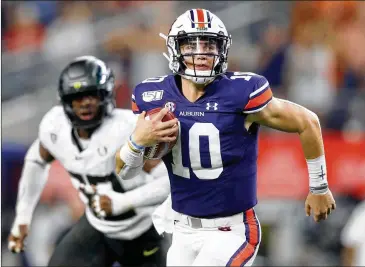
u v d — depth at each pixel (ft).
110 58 107.65
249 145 45.75
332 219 87.51
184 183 46.21
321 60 101.86
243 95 44.62
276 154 84.89
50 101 104.68
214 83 45.39
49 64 109.09
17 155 92.22
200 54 44.57
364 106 95.55
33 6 117.80
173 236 47.65
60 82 56.59
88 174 57.93
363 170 83.76
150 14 111.96
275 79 103.91
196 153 45.11
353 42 103.86
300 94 100.58
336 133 86.53
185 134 45.21
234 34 112.16
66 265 58.54
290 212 89.66
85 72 56.44
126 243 58.95
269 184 84.33
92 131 57.52
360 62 102.99
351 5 106.93
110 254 59.88
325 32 104.17
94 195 57.98
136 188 57.21
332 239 87.35
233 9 113.60
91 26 112.27
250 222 46.60
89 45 110.42
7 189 91.71
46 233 88.79
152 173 56.29
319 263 87.56
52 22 115.65
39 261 88.99
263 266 88.89
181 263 46.32
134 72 107.04
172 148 45.78
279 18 111.96
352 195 85.81
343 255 86.07
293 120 44.86
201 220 46.24
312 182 46.32
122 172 46.52
